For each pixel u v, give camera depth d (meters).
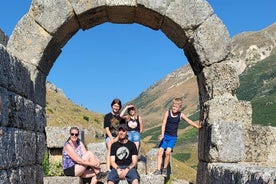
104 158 14.19
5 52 7.80
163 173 11.70
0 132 7.06
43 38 10.52
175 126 11.52
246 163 9.52
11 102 7.93
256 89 173.25
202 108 11.03
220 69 10.52
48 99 62.69
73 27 11.16
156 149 14.66
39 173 10.10
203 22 10.68
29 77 9.73
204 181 9.72
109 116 11.89
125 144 10.41
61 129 12.45
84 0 10.62
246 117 10.25
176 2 10.73
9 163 7.46
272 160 10.06
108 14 11.22
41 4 10.53
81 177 11.47
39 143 10.23
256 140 10.10
